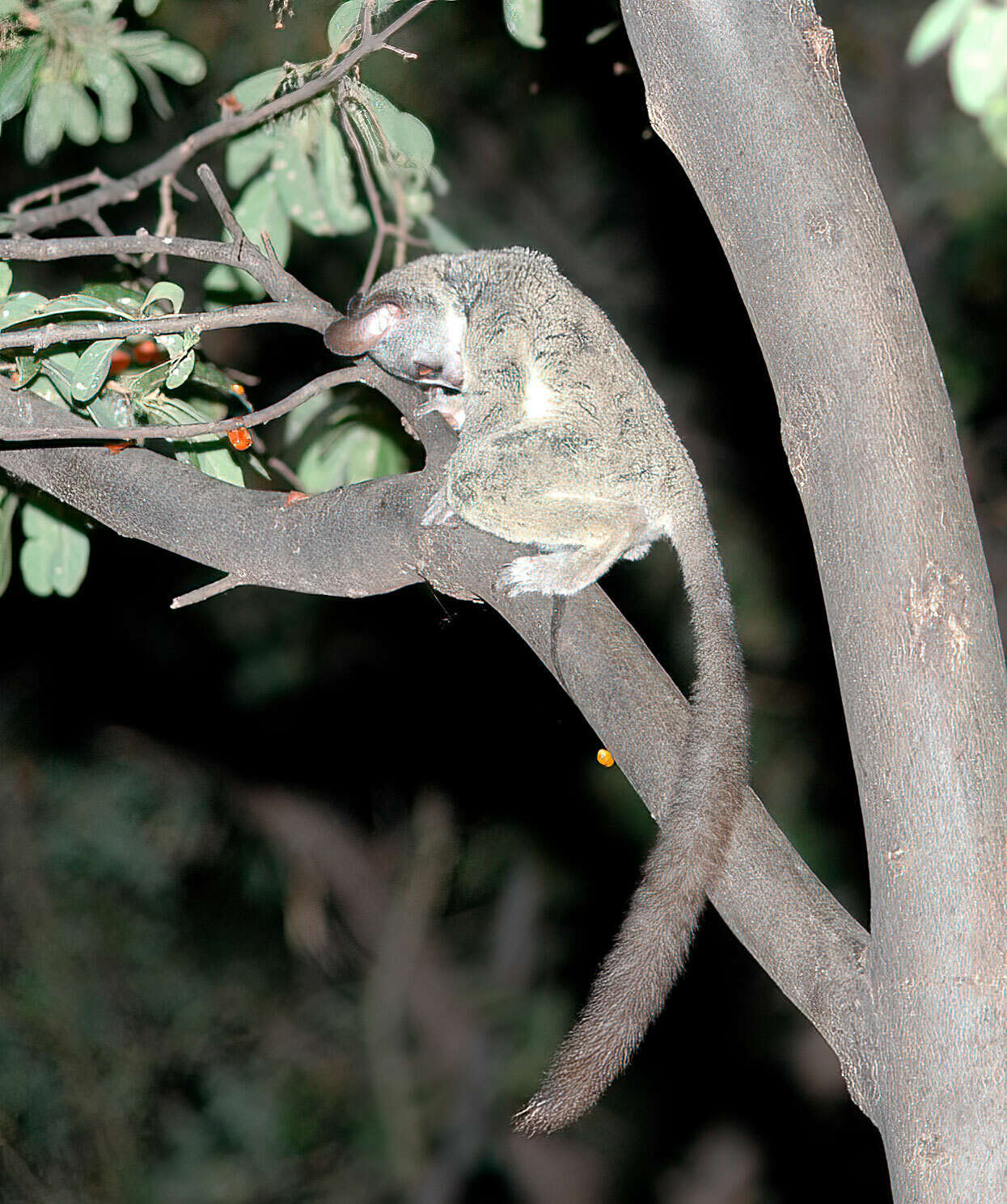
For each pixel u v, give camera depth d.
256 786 19.05
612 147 15.81
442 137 15.20
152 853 18.61
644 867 5.39
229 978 18.81
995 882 4.56
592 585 6.33
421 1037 19.17
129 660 17.94
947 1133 4.51
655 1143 17.62
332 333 7.14
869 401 4.79
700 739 5.46
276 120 9.15
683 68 5.11
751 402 15.71
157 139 11.84
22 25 8.62
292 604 17.25
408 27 10.19
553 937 19.08
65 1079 17.34
